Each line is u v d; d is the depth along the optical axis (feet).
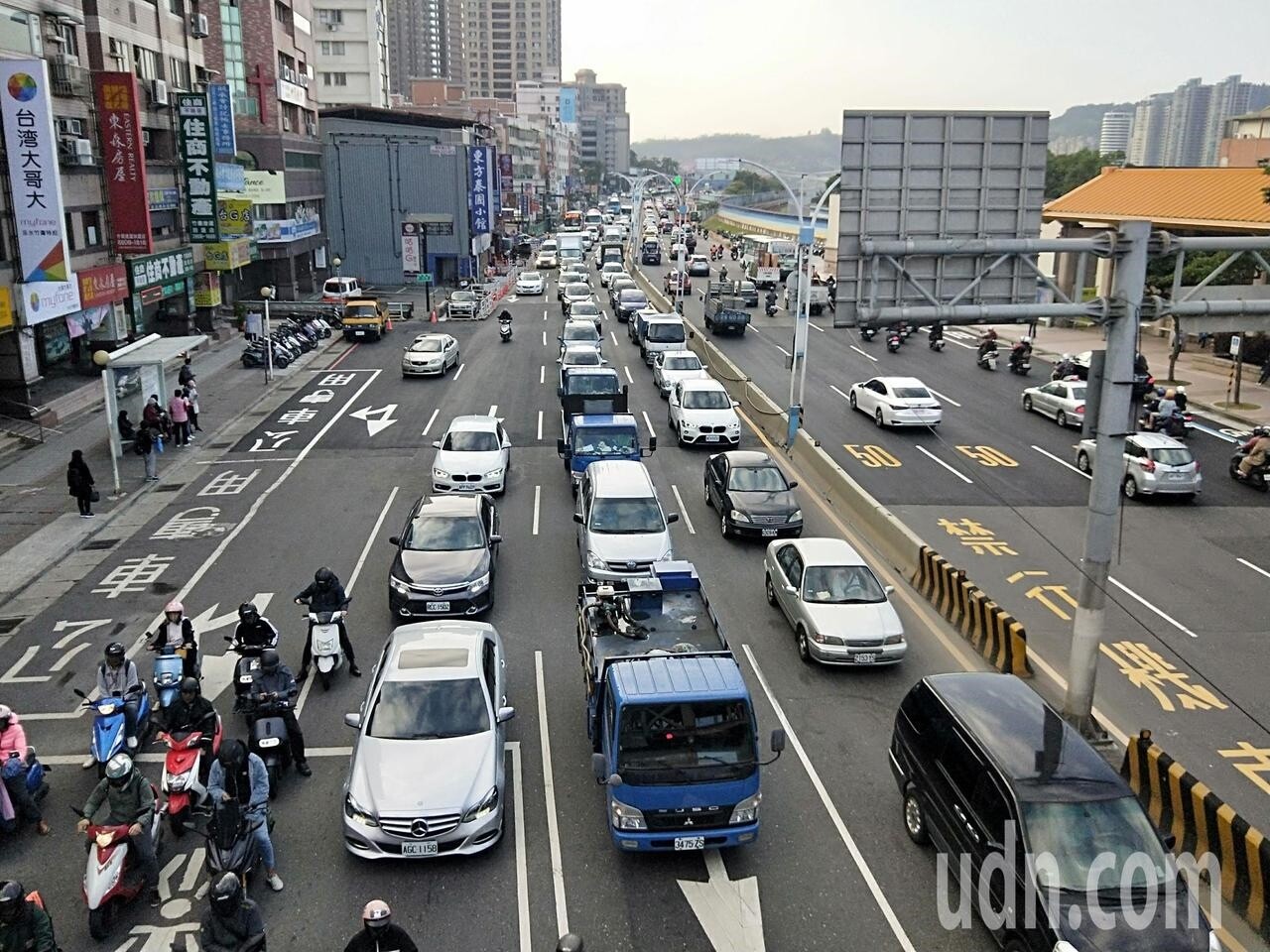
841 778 42.45
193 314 144.15
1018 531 74.69
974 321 43.93
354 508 77.71
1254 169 151.94
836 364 142.00
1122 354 41.68
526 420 106.22
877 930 33.19
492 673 43.32
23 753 39.04
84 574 64.49
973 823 33.42
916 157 43.65
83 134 110.11
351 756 41.01
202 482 84.12
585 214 572.92
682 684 36.60
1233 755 44.75
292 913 33.63
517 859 36.76
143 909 33.86
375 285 228.63
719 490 75.00
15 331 95.61
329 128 219.61
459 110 391.86
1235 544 72.59
